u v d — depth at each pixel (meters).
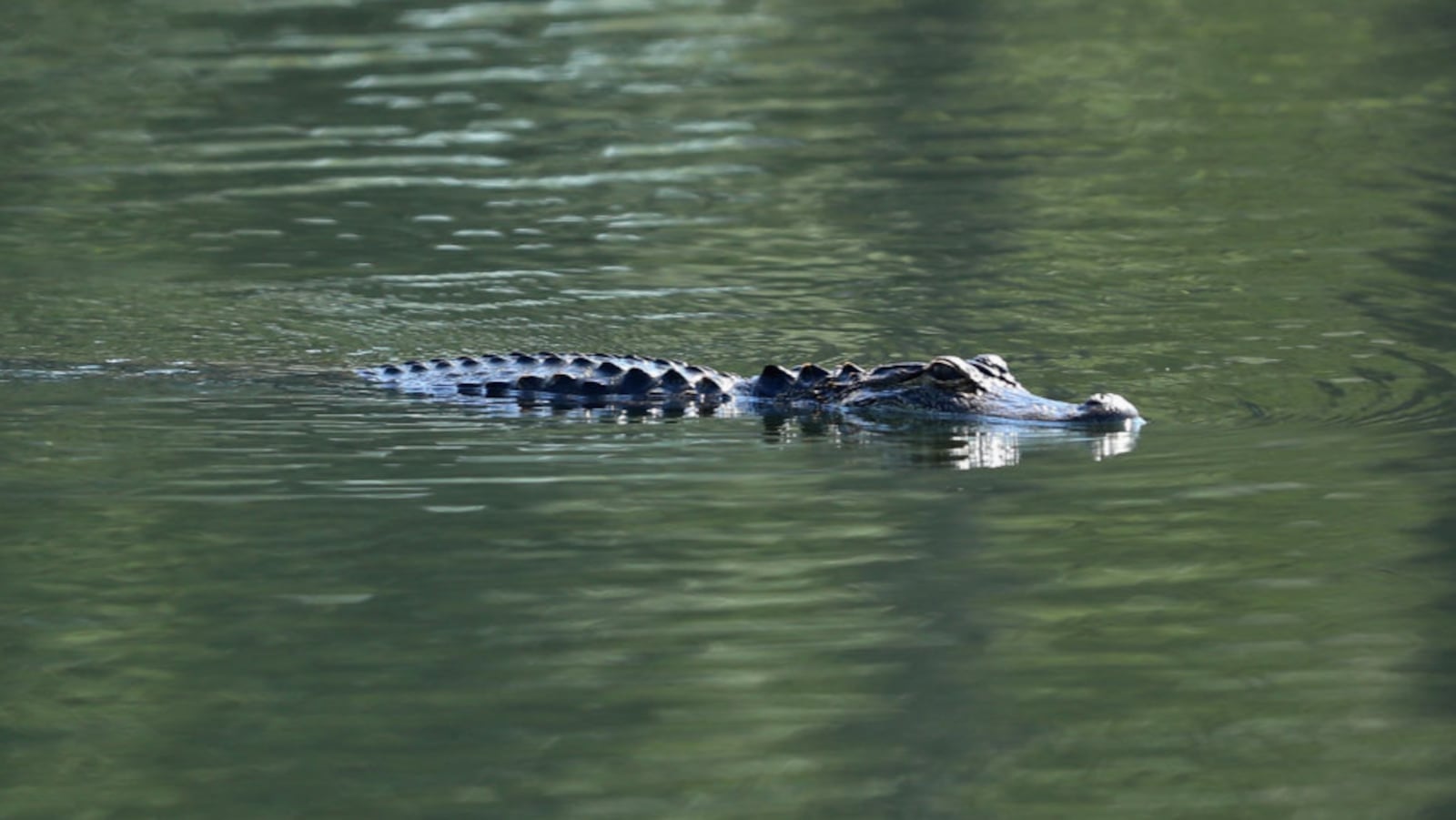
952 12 91.56
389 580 32.44
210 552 33.78
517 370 45.06
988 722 26.97
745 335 49.06
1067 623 30.30
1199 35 86.12
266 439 40.78
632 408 43.66
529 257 57.12
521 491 37.19
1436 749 25.81
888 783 25.19
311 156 68.75
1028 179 65.00
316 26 88.69
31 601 31.59
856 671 28.64
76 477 37.97
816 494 36.84
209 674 28.83
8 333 49.41
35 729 27.17
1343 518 34.34
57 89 77.56
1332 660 28.70
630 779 25.38
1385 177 63.50
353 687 28.34
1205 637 29.62
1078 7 92.38
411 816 24.48
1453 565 32.00
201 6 92.44
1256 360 45.03
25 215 61.72
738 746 26.33
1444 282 51.19
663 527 34.94
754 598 31.45
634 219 60.91
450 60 82.44
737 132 71.69
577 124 72.75
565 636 30.00
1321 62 80.81
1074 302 51.12
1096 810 24.47
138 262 56.78
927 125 72.31
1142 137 70.31
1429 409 40.47
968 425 41.69
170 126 72.69
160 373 46.09
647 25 89.38
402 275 55.31
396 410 43.28
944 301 51.62
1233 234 57.53
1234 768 25.38
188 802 24.94
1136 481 36.81
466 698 27.91
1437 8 89.25
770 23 89.50
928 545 33.72
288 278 55.09
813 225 59.97
